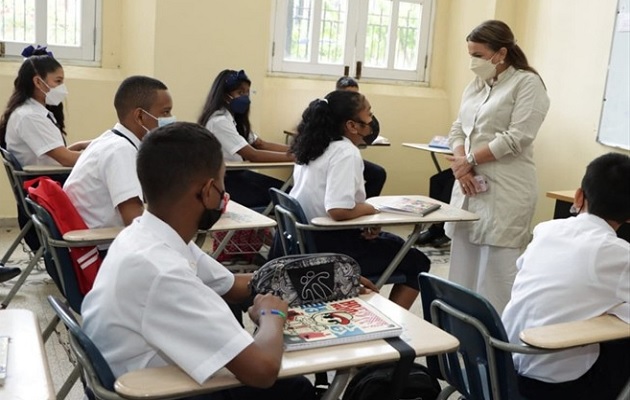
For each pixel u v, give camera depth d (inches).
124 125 99.7
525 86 120.2
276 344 52.2
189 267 53.2
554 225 76.1
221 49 186.2
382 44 229.9
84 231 89.7
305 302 62.6
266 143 174.9
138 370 51.2
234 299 68.2
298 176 118.5
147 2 181.2
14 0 188.2
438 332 60.1
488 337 66.1
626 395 69.2
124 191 94.1
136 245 53.4
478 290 129.8
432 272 170.7
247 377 50.2
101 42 201.5
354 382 67.7
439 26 235.1
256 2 188.5
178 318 50.6
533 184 125.9
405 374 56.6
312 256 64.2
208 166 55.1
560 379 71.9
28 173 129.0
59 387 98.7
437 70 238.7
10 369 48.5
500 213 124.3
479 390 72.0
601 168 72.4
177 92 182.5
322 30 219.9
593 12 181.5
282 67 216.5
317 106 112.7
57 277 94.5
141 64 187.3
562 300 70.5
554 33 195.5
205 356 49.8
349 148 110.6
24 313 59.3
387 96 227.9
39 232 102.1
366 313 61.4
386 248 114.1
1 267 138.9
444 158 238.4
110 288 53.4
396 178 234.7
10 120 137.1
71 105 192.5
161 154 54.1
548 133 197.9
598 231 71.6
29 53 144.6
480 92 128.6
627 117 170.7
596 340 63.5
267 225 103.0
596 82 180.7
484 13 214.2
